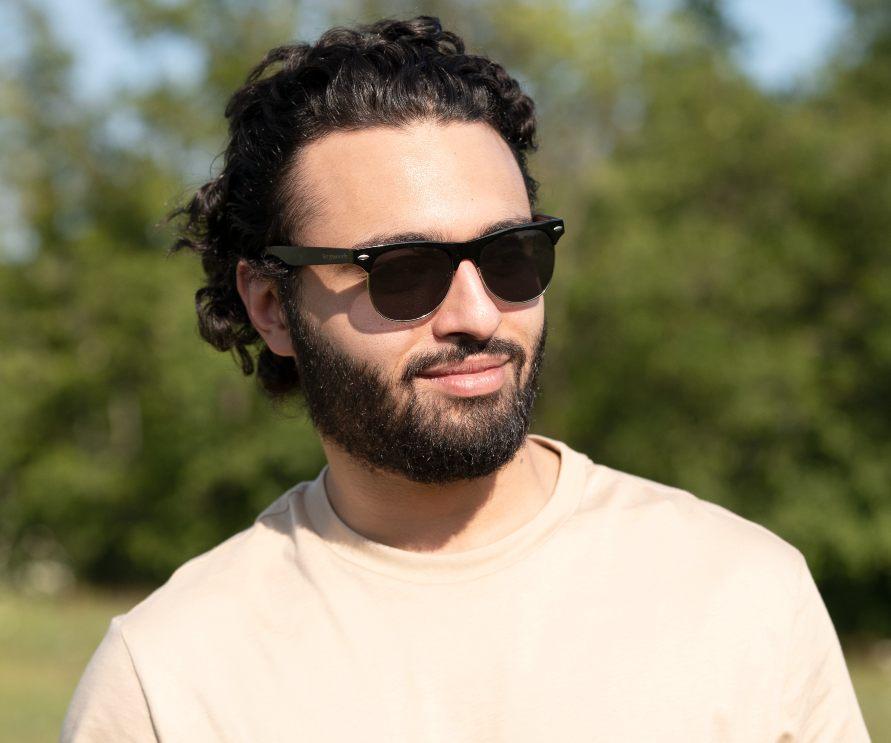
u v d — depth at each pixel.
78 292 18.27
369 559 1.47
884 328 12.87
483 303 1.41
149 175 18.28
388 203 1.46
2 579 19.33
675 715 1.33
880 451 13.23
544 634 1.38
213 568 1.58
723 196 14.20
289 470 16.58
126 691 1.44
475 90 1.55
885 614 14.46
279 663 1.40
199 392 16.28
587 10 16.11
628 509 1.53
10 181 18.91
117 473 18.27
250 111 1.70
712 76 14.42
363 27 1.67
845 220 13.30
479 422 1.42
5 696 8.27
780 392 13.02
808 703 1.42
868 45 14.39
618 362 14.29
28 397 18.52
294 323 1.59
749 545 1.48
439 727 1.34
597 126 16.61
